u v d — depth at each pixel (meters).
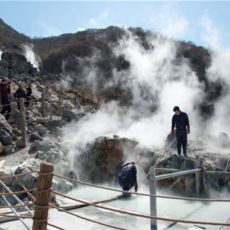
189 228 3.55
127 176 5.45
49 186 2.63
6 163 6.71
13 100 13.74
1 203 4.53
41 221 2.56
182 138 7.48
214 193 6.49
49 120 11.08
